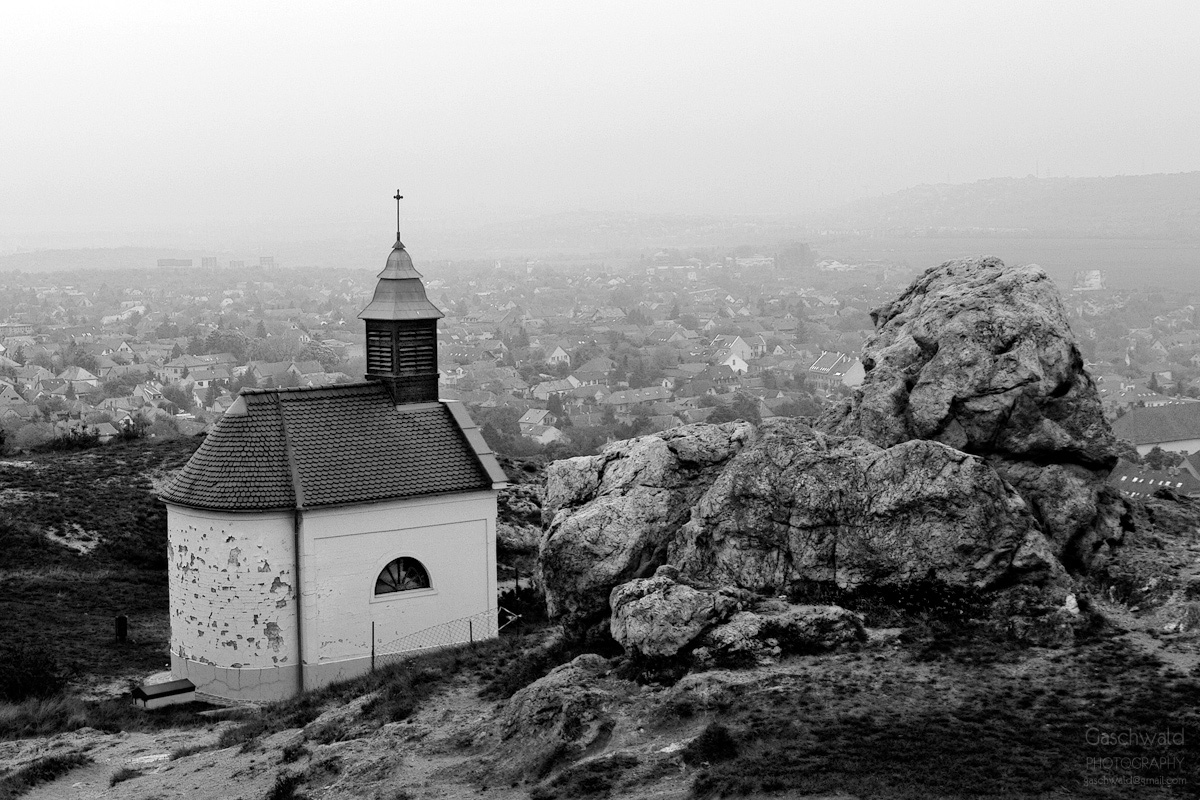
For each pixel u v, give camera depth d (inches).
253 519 1472.7
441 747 1101.7
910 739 930.7
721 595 1145.4
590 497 1401.3
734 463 1259.8
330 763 1111.0
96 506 2303.2
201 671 1510.8
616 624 1156.5
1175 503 1400.1
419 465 1566.2
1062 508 1235.2
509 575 1926.7
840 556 1180.5
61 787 1189.1
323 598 1499.8
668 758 957.2
